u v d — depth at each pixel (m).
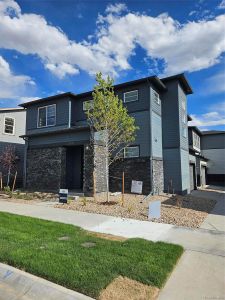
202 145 32.25
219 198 16.28
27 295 3.72
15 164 21.41
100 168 14.73
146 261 4.66
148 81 16.41
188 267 4.74
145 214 9.45
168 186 17.52
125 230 7.22
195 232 7.16
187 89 20.22
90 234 6.67
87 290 3.66
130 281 3.98
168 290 3.90
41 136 16.88
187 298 3.69
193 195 17.69
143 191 15.78
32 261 4.49
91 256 4.80
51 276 4.01
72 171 17.44
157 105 17.53
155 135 16.81
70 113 18.97
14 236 6.11
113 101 12.28
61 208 10.59
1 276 4.25
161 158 17.59
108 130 12.98
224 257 5.24
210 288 3.98
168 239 6.42
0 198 13.57
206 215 9.88
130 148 16.72
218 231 7.32
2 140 21.53
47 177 16.11
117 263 4.51
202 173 28.62
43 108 20.39
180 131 17.84
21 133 22.98
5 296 3.69
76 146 16.58
